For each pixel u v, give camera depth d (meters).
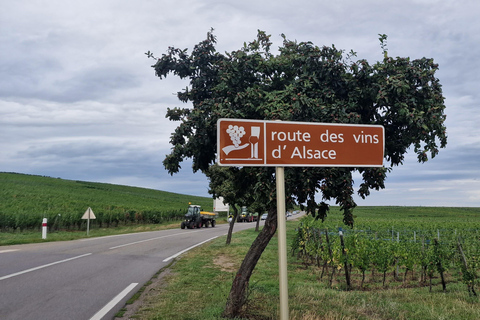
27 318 6.52
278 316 6.38
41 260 13.32
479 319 7.09
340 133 4.15
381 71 6.16
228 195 19.22
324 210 6.49
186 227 41.09
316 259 14.44
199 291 8.72
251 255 6.56
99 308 7.16
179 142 6.73
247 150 3.92
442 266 10.32
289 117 5.48
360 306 7.81
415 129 5.86
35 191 55.78
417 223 35.22
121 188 107.25
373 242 11.36
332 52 6.35
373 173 5.96
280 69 6.56
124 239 23.42
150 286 9.31
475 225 33.03
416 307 7.85
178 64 7.26
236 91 6.67
